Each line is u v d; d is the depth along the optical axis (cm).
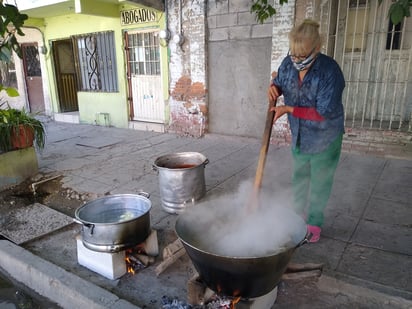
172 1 648
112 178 465
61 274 256
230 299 208
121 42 750
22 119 463
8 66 1061
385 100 536
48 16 858
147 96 757
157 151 589
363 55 530
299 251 273
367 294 225
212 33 631
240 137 634
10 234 326
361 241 285
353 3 518
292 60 235
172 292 239
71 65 973
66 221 351
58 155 586
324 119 242
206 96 662
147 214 261
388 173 438
